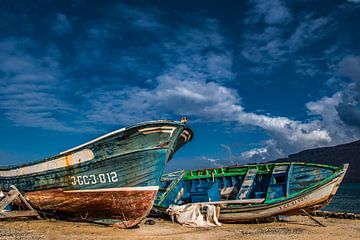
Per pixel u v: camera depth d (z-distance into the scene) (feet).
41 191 45.21
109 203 39.75
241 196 48.80
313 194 42.14
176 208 47.32
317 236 36.40
